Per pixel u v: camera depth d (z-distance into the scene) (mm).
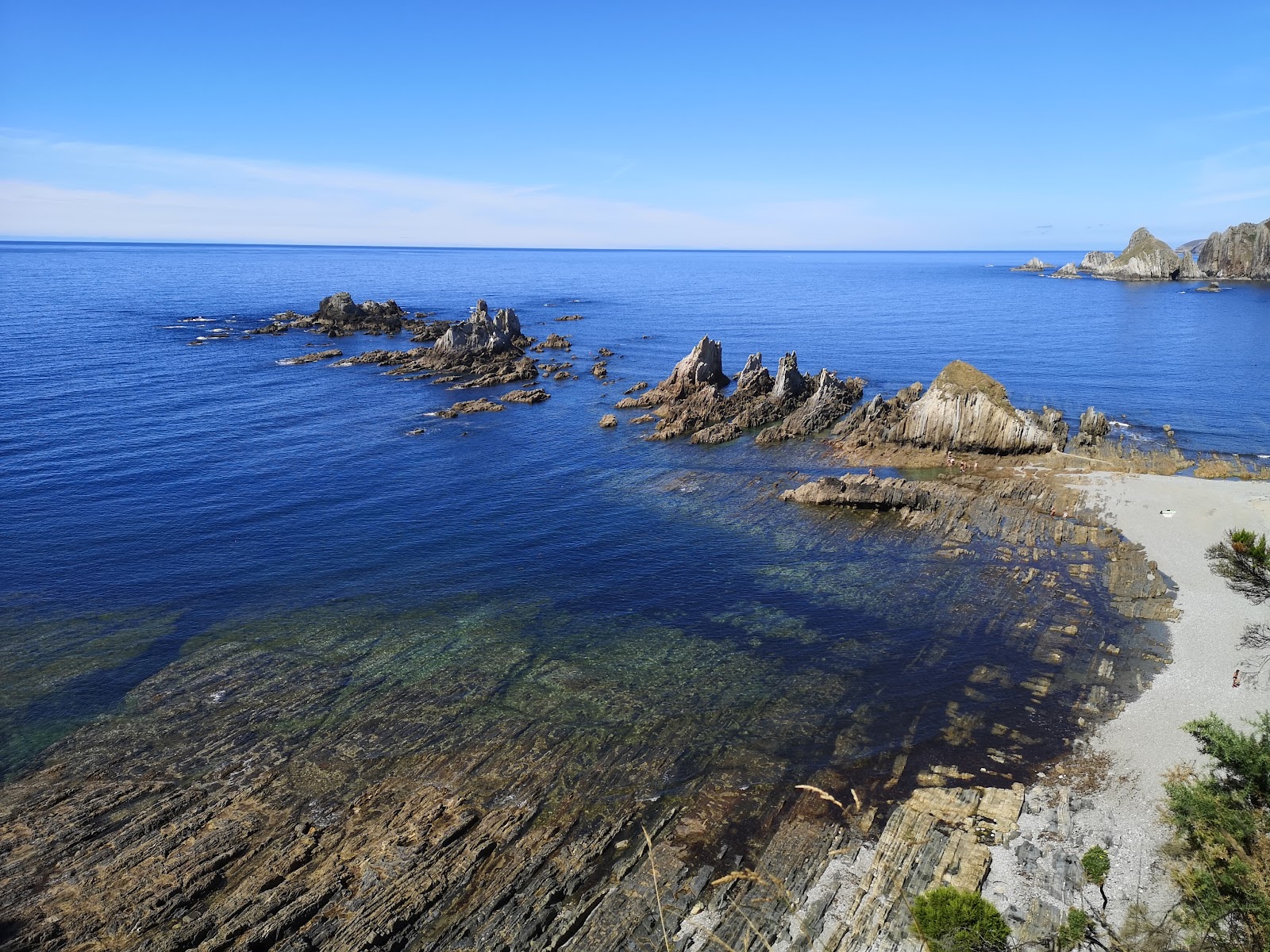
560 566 51938
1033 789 30906
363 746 33500
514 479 69375
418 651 41312
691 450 78812
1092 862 24016
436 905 25250
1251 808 25703
